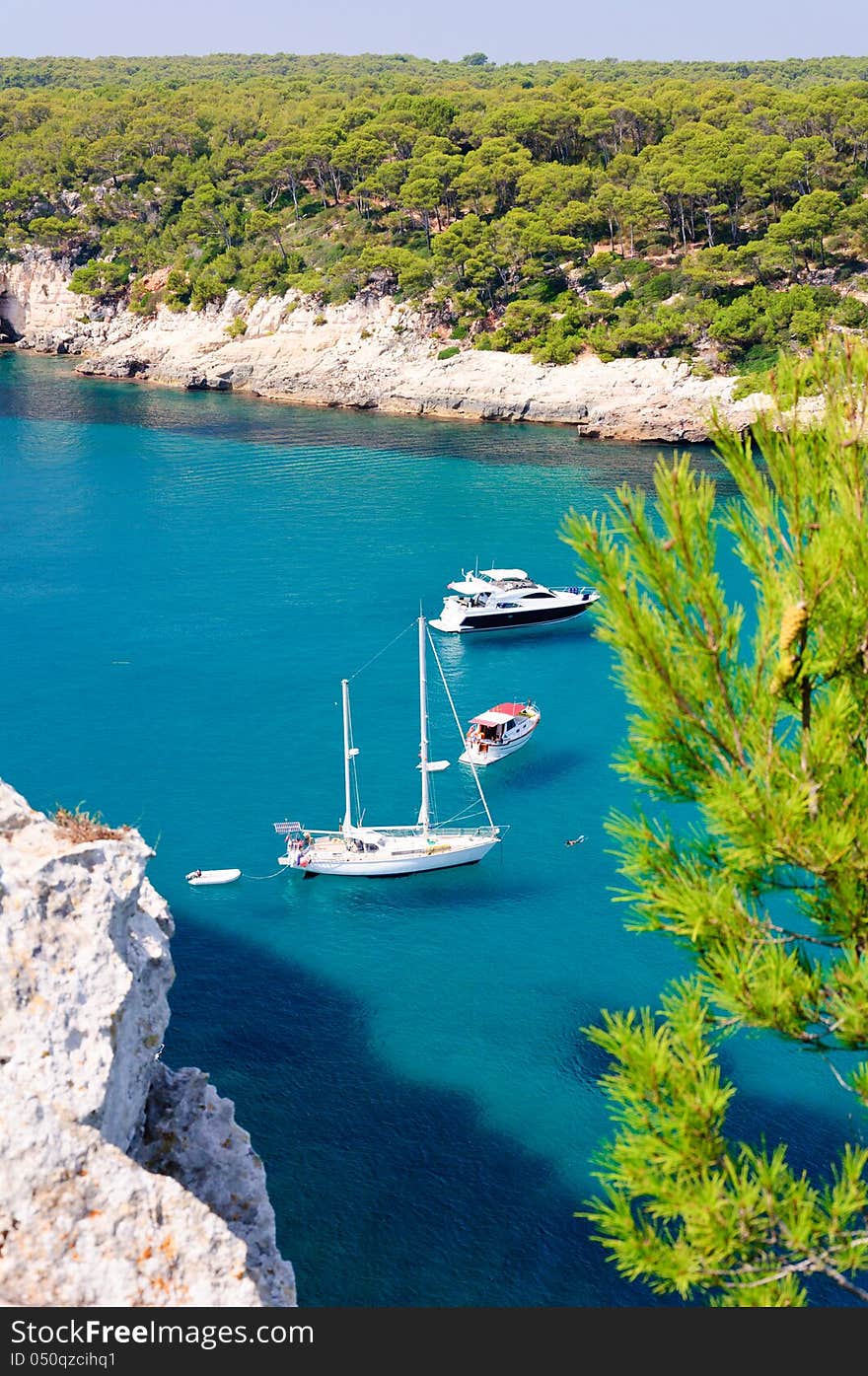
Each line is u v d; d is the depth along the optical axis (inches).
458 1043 1850.4
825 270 6796.3
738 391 6033.5
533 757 2861.7
